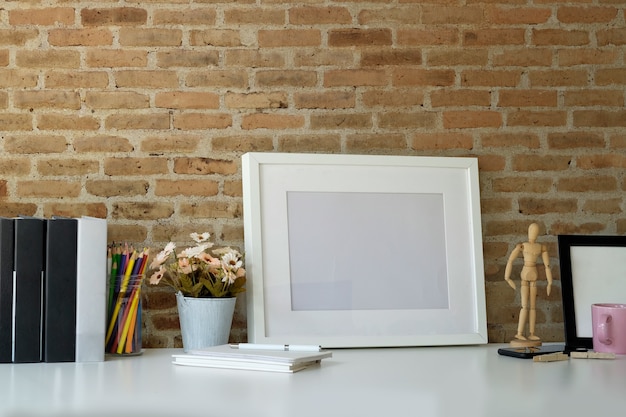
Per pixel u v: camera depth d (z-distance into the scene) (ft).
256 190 7.01
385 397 4.64
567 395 4.74
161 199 7.21
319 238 7.09
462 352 6.78
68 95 7.16
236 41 7.37
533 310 7.01
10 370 5.67
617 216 7.69
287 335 6.86
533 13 7.71
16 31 7.16
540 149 7.65
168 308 7.16
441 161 7.39
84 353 6.07
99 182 7.15
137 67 7.25
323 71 7.45
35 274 6.08
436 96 7.57
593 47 7.68
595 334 6.65
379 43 7.53
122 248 6.84
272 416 4.22
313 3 7.47
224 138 7.30
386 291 7.13
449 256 7.30
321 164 7.18
